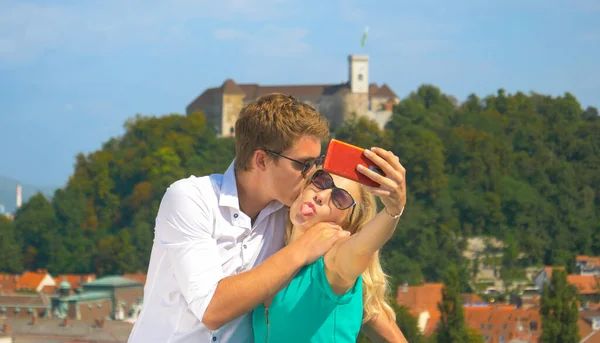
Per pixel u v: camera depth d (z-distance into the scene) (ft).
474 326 295.07
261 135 17.15
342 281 16.02
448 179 488.02
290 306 16.48
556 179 505.25
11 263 484.33
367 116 562.25
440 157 472.44
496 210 468.34
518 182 494.18
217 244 17.47
